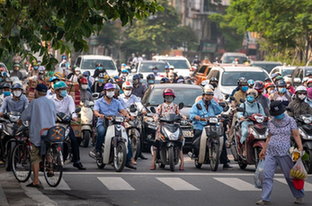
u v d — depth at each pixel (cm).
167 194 2355
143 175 2820
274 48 12344
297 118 2991
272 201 2262
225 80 5519
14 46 2566
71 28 2294
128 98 3369
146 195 2323
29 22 2573
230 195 2359
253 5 10519
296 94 3127
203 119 3017
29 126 2427
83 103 3906
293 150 2220
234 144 3145
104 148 2930
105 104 2998
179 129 2964
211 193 2395
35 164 2428
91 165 3148
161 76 6178
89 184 2547
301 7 9900
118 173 2867
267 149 2231
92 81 5250
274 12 10294
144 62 7606
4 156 2916
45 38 2531
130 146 2997
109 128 2934
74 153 2938
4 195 2252
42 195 2272
